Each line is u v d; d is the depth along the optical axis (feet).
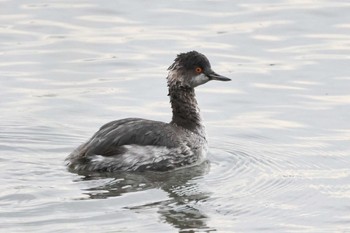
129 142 50.90
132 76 67.62
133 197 46.78
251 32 75.20
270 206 46.65
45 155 53.47
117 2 82.02
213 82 67.36
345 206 46.85
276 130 58.90
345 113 61.11
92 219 43.73
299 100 63.46
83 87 65.67
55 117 60.44
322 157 54.44
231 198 47.50
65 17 78.38
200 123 54.54
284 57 70.69
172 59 70.13
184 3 81.92
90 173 49.85
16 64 69.46
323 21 77.30
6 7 80.48
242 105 63.05
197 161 52.95
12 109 61.57
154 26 76.69
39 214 43.98
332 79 66.69
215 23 77.15
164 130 52.24
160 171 51.24
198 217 44.93
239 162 53.47
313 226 44.39
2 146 54.90
